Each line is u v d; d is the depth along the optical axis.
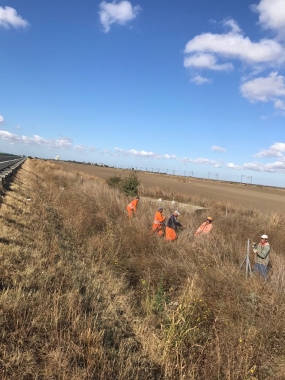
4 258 6.19
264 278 7.46
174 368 4.52
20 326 4.34
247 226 14.06
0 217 9.05
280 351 5.32
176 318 5.54
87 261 8.20
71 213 13.17
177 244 9.84
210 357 4.81
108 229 11.22
